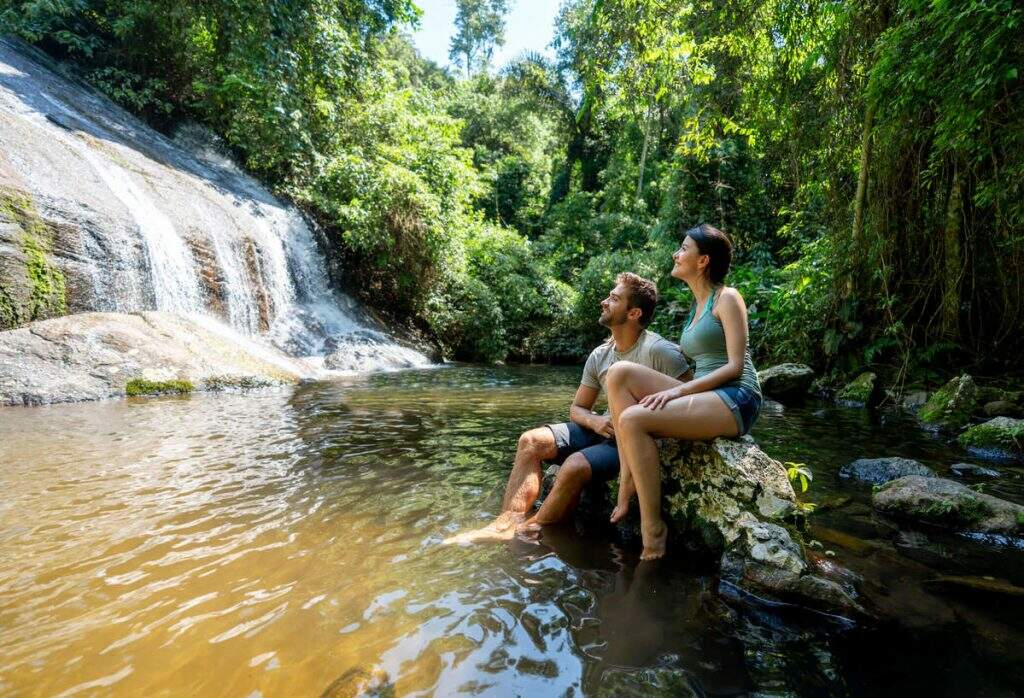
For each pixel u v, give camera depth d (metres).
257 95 9.68
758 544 1.62
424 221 10.13
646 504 1.81
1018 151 3.94
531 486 2.15
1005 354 5.11
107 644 1.15
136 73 9.95
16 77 7.56
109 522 1.85
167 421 3.56
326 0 10.45
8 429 3.20
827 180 6.68
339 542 1.75
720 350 2.05
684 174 12.69
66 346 4.62
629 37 7.29
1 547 1.63
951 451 3.26
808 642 1.26
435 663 1.12
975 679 1.12
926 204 5.31
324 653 1.15
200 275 6.94
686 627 1.32
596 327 12.45
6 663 1.07
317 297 9.28
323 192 10.20
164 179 7.64
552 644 1.22
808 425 4.09
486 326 11.41
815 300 6.46
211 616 1.28
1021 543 1.89
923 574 1.63
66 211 5.48
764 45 7.11
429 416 4.09
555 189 22.45
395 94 11.55
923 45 3.88
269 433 3.32
